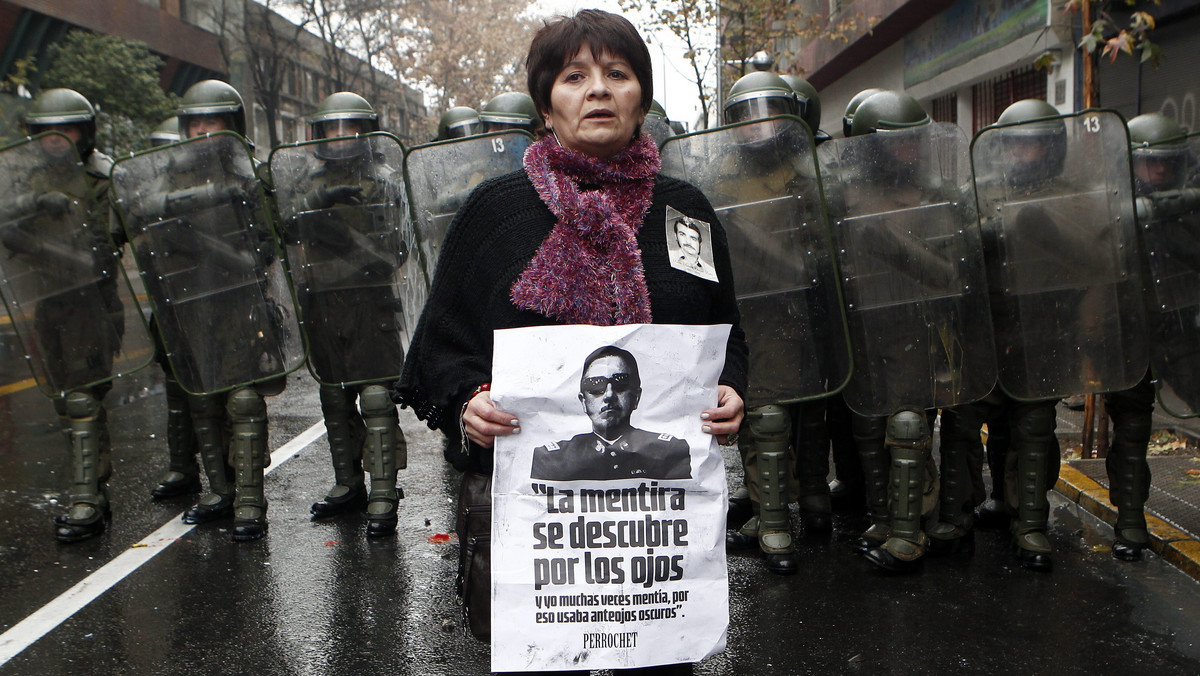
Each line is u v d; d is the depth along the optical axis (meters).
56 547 4.99
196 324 5.00
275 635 3.91
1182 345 4.31
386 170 4.96
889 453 4.72
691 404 2.08
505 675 2.24
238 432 5.08
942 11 14.77
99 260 5.07
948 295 4.32
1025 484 4.52
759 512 4.72
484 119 5.73
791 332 4.34
